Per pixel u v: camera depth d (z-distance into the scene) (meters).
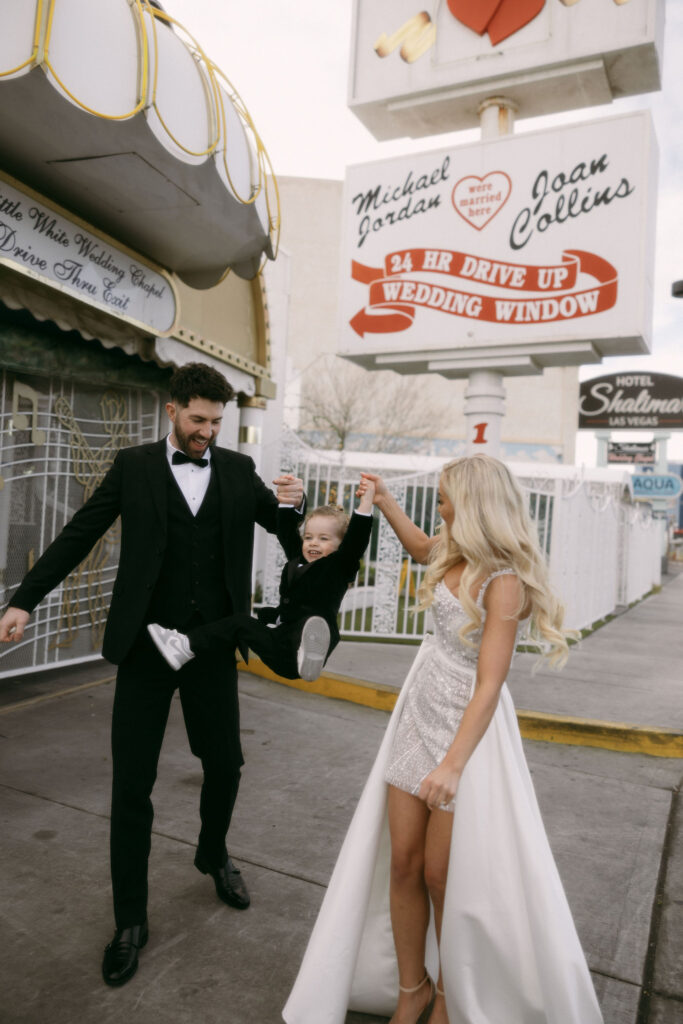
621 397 20.19
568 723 5.37
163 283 5.73
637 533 16.53
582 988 1.95
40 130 3.87
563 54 7.36
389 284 8.30
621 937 2.85
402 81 8.13
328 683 6.13
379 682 6.20
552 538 9.52
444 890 2.13
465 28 7.85
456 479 2.15
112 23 3.66
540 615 2.09
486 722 1.95
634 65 7.37
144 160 4.15
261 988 2.44
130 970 2.43
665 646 9.52
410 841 2.19
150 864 3.20
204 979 2.46
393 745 2.26
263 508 2.86
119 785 2.49
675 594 19.67
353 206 8.53
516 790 2.04
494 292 7.80
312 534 2.82
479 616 2.09
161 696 2.56
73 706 5.30
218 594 2.63
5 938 2.63
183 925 2.76
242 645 2.73
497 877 2.02
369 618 10.04
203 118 4.19
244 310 7.52
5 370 5.37
